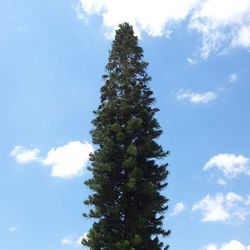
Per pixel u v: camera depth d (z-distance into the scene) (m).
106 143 38.34
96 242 35.97
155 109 40.97
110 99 41.28
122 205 36.81
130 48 43.00
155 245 35.88
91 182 37.97
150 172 38.38
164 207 37.56
